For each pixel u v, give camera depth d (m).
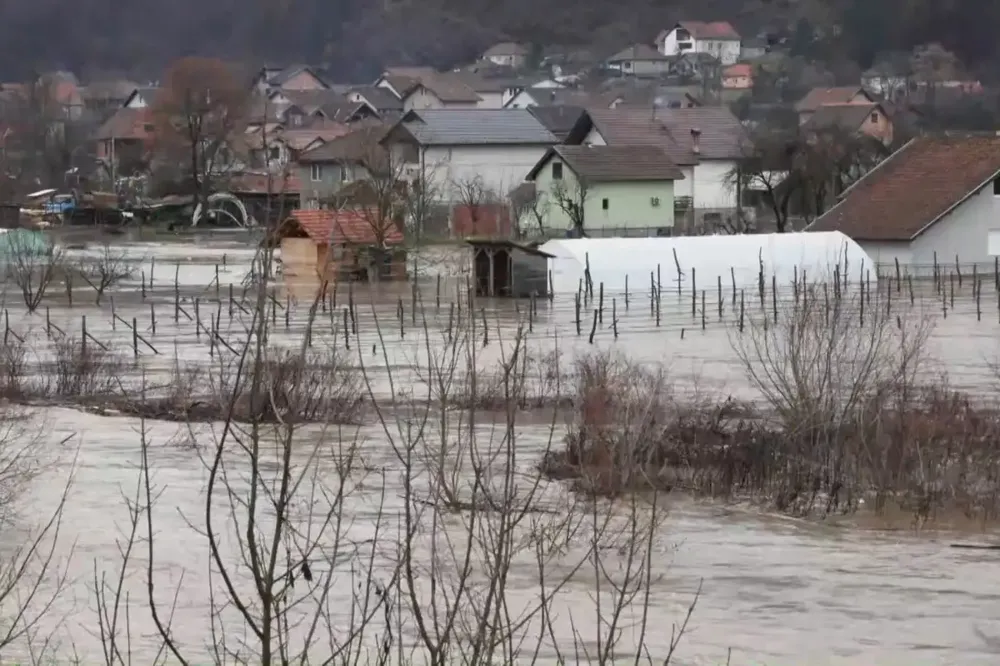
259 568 17.66
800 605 32.88
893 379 48.19
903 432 43.53
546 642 29.19
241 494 40.25
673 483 42.00
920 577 35.41
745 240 103.94
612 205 151.12
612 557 34.16
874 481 42.75
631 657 28.69
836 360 50.78
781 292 99.19
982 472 42.72
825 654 29.56
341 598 30.33
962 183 119.69
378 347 68.06
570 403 51.56
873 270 108.25
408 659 25.89
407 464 20.39
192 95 180.00
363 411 49.16
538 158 169.88
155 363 66.56
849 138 153.62
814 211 152.38
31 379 62.56
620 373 57.03
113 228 170.38
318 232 106.56
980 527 40.22
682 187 166.38
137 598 31.78
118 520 38.44
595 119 170.25
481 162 167.12
